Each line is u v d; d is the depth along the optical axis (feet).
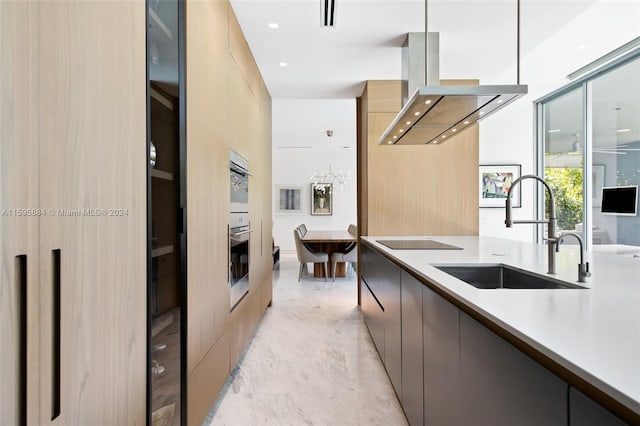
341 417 6.56
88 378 2.84
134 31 3.62
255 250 10.68
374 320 9.98
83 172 2.78
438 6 8.20
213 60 6.44
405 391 6.37
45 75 2.38
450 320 4.19
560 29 9.50
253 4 7.87
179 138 4.96
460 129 9.17
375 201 12.91
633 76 13.15
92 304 2.89
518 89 6.49
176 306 4.93
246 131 9.41
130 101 3.54
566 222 16.94
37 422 2.30
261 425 6.32
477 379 3.47
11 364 2.12
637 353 2.31
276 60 10.87
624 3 9.04
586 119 15.26
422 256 7.18
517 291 4.05
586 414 2.06
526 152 18.98
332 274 20.08
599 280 4.76
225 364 7.22
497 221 19.08
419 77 9.44
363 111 13.92
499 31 9.39
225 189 7.19
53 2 2.45
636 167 13.12
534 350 2.74
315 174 29.86
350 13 8.44
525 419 2.66
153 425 4.22
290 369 8.57
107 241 3.12
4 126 2.07
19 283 2.18
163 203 4.58
